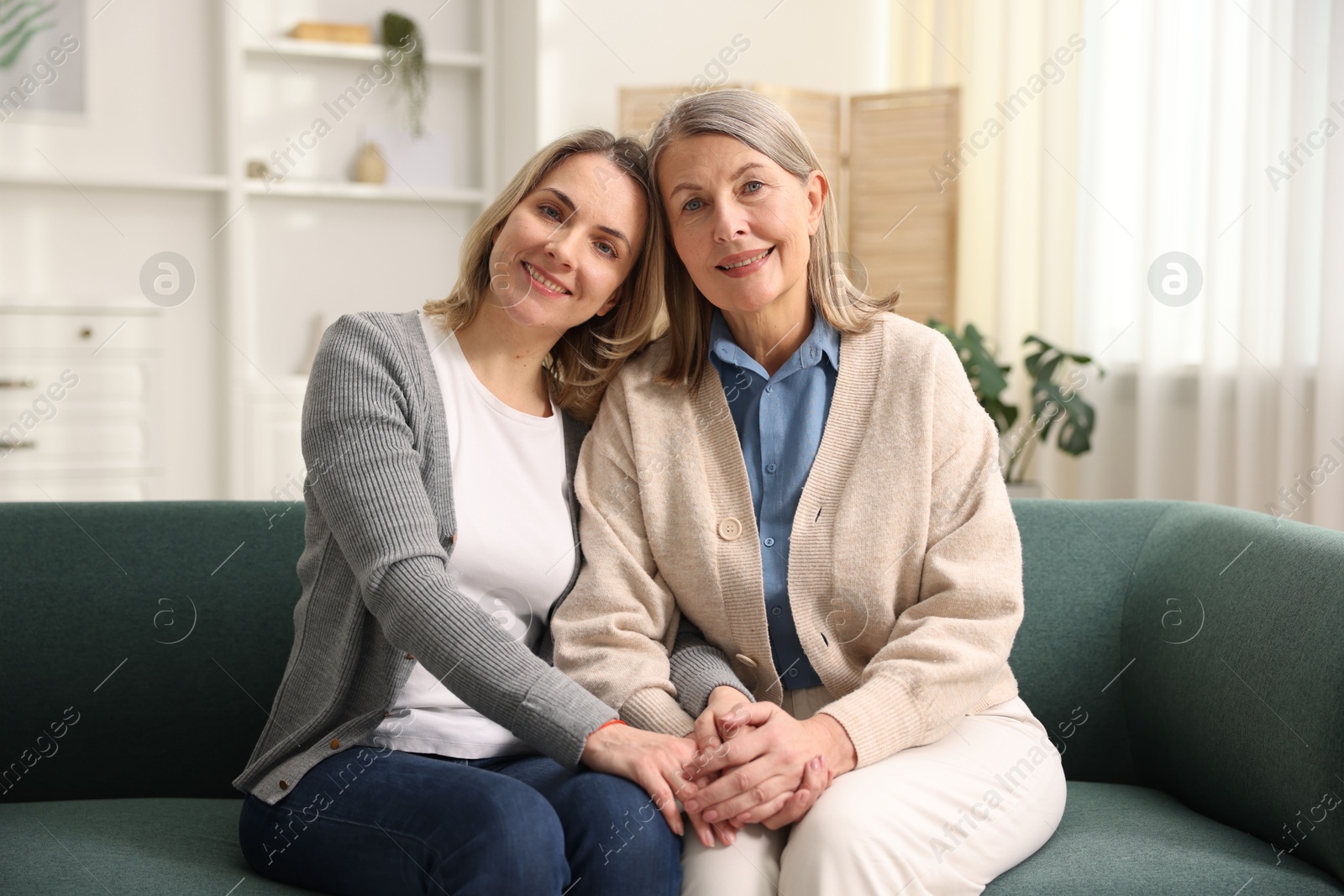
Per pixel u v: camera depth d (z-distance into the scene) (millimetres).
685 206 1510
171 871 1253
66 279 4066
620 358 1624
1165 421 3533
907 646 1394
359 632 1351
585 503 1543
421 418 1417
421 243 4523
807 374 1552
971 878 1270
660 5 4480
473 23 4562
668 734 1354
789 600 1476
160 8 4117
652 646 1464
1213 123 3312
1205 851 1356
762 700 1516
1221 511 1700
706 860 1249
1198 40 3420
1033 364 3574
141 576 1644
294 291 4363
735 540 1499
